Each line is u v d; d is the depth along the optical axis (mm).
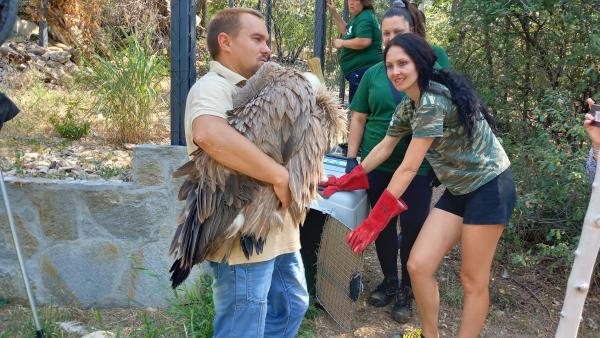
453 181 3006
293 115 2299
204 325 3330
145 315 3516
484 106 2979
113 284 3719
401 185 2953
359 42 4977
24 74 9398
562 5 4191
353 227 3549
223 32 2475
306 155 2369
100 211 3625
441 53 3623
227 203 2322
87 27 10562
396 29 3479
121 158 6457
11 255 3668
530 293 4059
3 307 3656
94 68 7582
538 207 4113
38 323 3229
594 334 3654
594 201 1976
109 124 7371
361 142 3865
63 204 3619
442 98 2846
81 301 3723
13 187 3596
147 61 7250
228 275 2492
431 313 3152
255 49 2486
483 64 4641
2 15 2900
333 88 6477
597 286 4055
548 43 4422
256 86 2342
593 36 3865
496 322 3775
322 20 5277
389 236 3732
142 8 9367
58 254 3676
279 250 2549
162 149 3545
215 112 2295
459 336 3135
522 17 4391
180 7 3553
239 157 2238
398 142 3539
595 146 2363
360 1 5000
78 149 6703
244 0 8750
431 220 3129
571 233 4086
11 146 6531
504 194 2971
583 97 4406
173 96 3658
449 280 4207
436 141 2965
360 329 3611
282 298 2756
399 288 3824
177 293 3695
